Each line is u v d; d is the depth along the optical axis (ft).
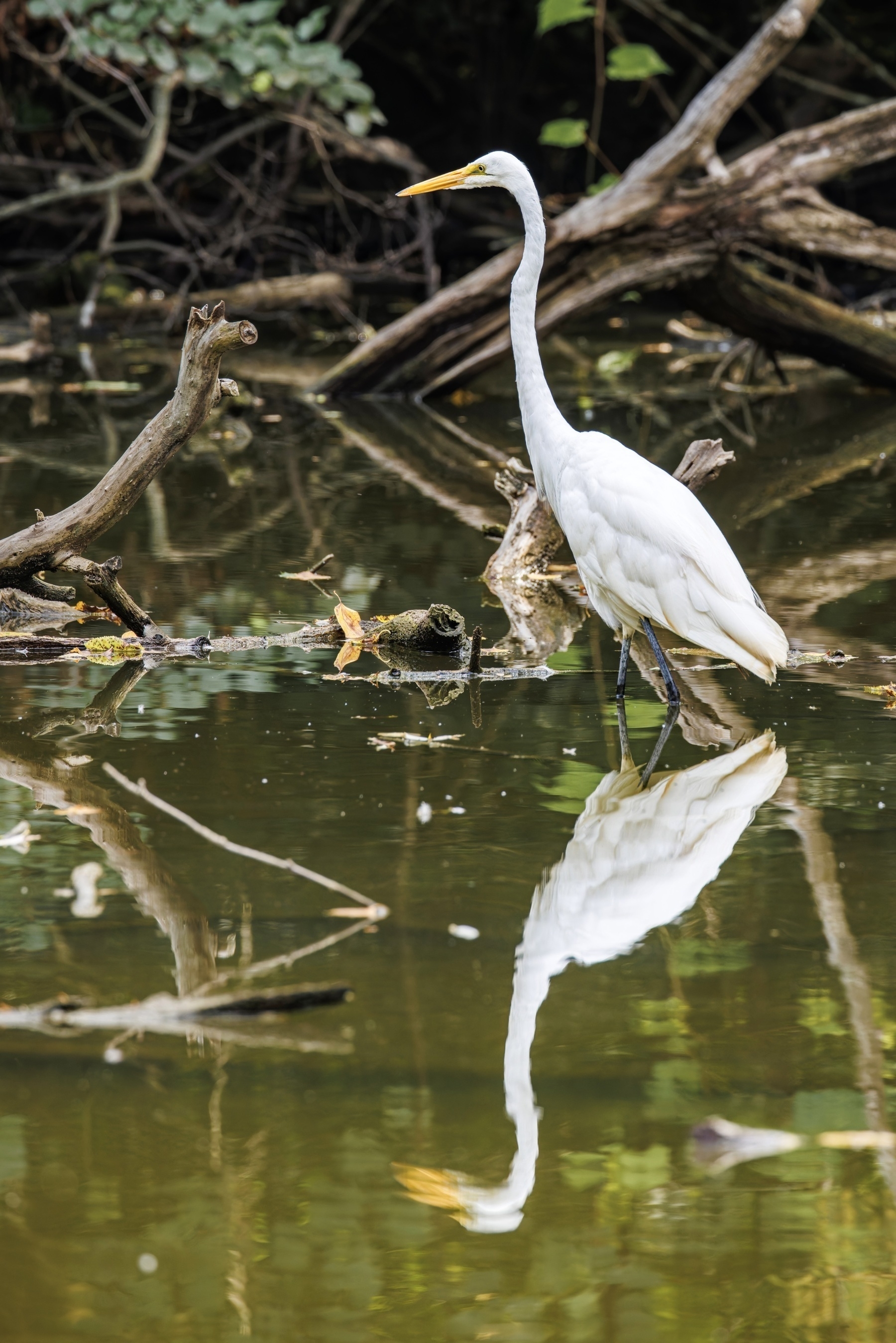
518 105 129.29
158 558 44.60
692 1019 19.15
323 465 59.31
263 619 38.32
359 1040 18.62
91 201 107.34
